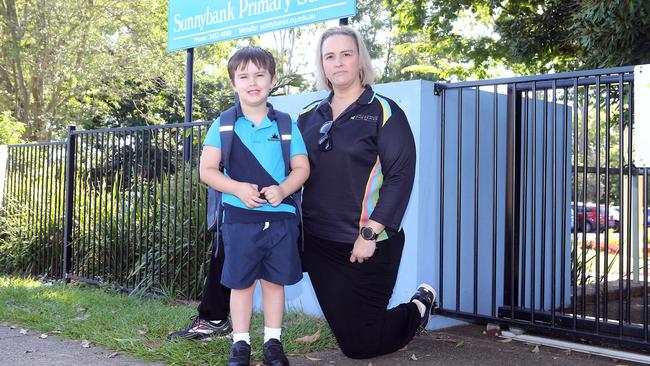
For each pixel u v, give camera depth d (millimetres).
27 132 17734
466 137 4137
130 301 4914
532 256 3688
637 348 3320
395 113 2963
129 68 19312
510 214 4000
